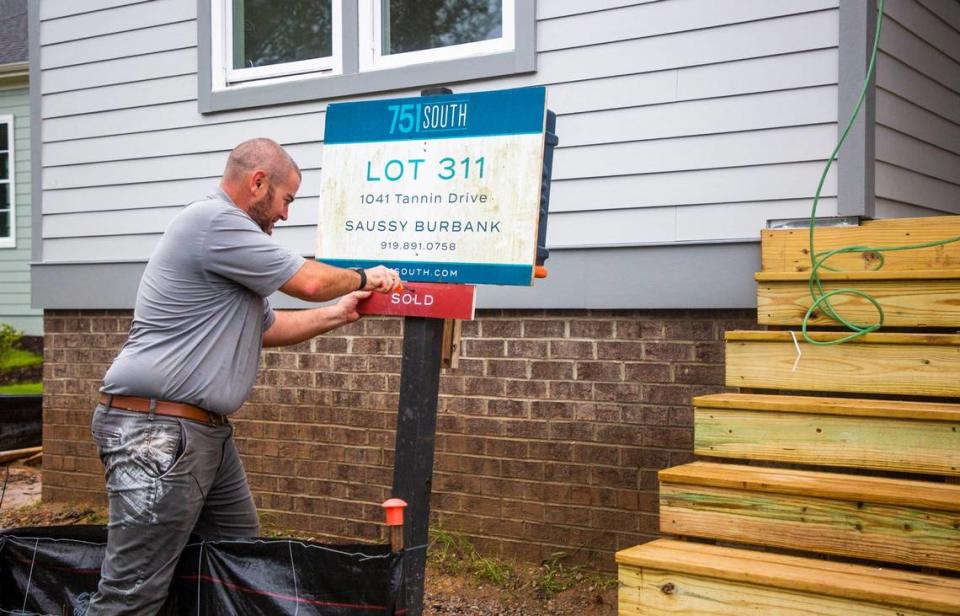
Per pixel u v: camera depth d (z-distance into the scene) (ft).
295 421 18.57
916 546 9.55
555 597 14.97
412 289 10.41
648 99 15.30
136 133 20.27
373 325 17.80
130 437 10.23
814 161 14.06
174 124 19.83
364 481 17.83
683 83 15.03
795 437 11.14
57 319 21.36
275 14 19.02
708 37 14.84
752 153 14.51
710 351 14.85
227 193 10.89
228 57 19.38
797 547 10.18
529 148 9.87
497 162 10.02
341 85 17.93
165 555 10.32
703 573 9.64
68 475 21.25
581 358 15.80
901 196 15.26
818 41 14.05
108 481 10.46
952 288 11.86
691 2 14.96
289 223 18.57
